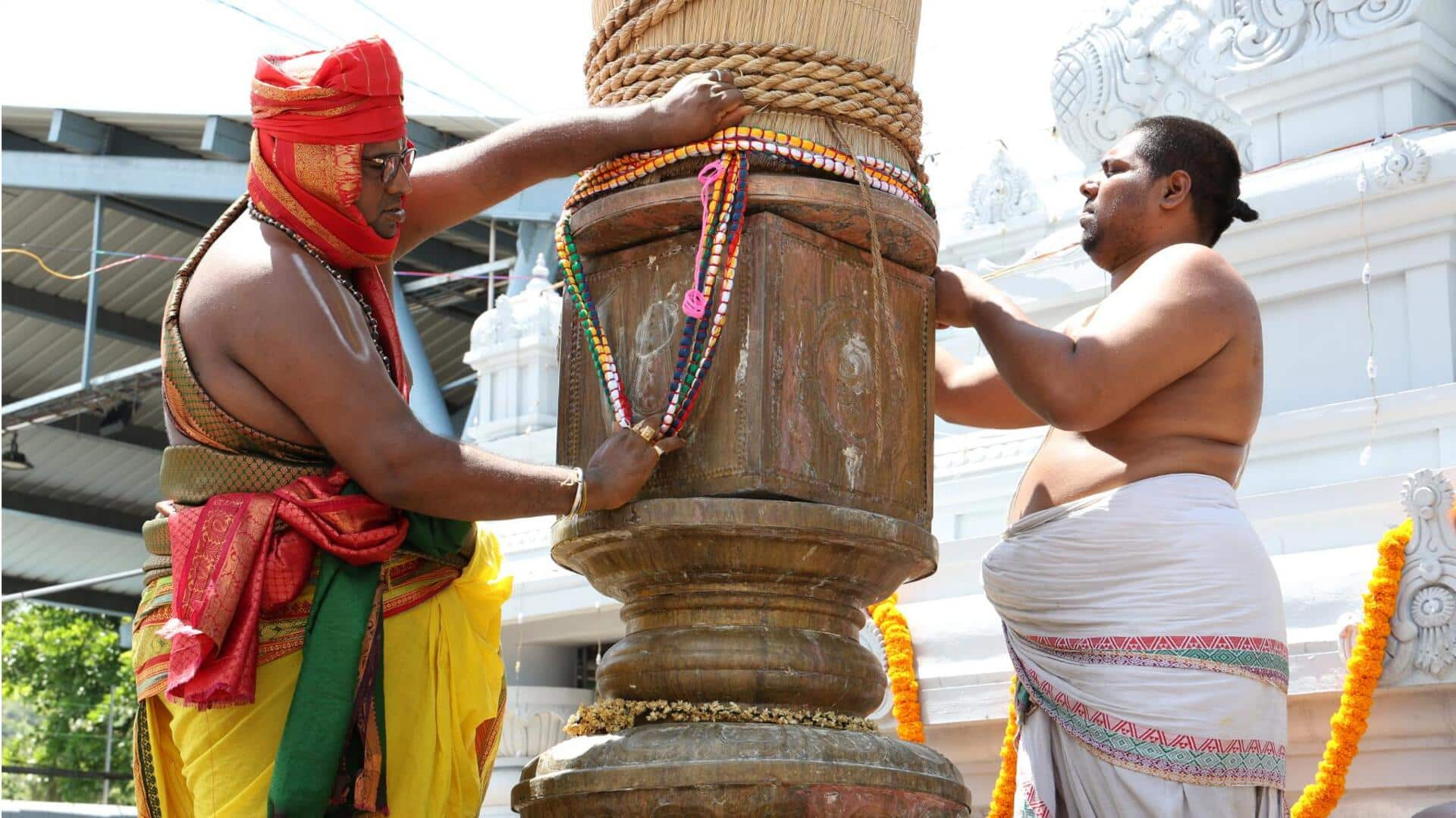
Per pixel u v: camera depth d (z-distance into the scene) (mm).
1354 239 4652
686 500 2436
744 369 2463
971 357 5332
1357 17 5086
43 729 21578
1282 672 2725
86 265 13648
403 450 2342
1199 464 2771
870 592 2670
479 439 7453
